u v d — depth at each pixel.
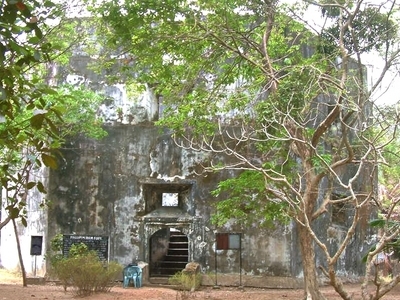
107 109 21.55
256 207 15.04
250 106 15.70
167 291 18.33
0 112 4.73
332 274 8.59
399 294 17.55
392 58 12.71
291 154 16.42
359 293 16.84
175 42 14.02
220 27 14.22
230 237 20.42
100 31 14.66
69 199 21.17
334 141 17.47
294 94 12.18
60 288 18.02
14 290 16.39
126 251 20.88
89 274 15.85
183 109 14.88
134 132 21.50
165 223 20.94
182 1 13.58
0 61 4.47
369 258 8.92
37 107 5.00
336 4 12.52
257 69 15.11
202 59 15.34
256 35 15.64
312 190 13.04
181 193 21.72
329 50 15.84
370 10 14.46
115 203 21.14
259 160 19.48
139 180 21.23
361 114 10.79
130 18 13.17
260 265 20.42
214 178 21.08
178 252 23.64
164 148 21.39
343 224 22.19
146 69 18.08
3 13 4.67
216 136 20.38
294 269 20.34
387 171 20.09
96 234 20.97
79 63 21.47
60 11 11.07
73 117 18.23
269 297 16.92
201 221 20.91
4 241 23.00
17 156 16.05
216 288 20.05
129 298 15.72
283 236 20.52
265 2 14.34
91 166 21.33
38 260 20.95
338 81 13.05
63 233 20.97
